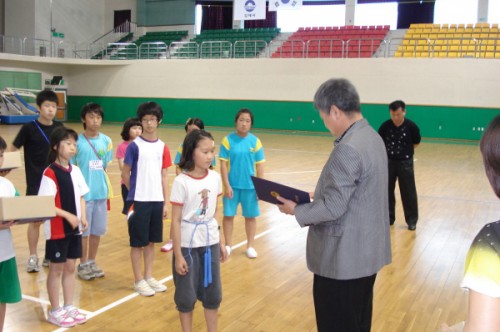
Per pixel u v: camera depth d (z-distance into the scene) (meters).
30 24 22.58
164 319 3.50
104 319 3.48
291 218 6.67
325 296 2.38
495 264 1.23
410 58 17.78
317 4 23.98
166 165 4.05
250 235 5.01
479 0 20.94
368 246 2.33
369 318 2.58
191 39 23.86
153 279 4.09
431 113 17.70
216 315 3.14
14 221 2.75
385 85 18.16
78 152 4.12
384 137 6.23
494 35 18.56
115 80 22.83
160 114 3.97
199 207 3.01
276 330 3.38
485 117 17.08
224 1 24.98
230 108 20.91
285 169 10.73
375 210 2.35
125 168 3.90
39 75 22.44
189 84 21.50
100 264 4.68
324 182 2.34
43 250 4.98
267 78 20.16
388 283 4.34
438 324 3.54
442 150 14.80
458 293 4.14
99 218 4.29
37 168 4.18
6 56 19.61
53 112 4.19
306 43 20.62
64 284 3.45
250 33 23.14
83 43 24.00
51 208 2.82
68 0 24.27
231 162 4.91
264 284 4.26
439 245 5.55
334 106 2.38
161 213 4.00
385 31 20.45
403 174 6.13
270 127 20.36
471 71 17.08
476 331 1.23
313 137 17.97
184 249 3.00
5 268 2.86
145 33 26.02
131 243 3.94
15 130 17.31
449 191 8.74
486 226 1.31
